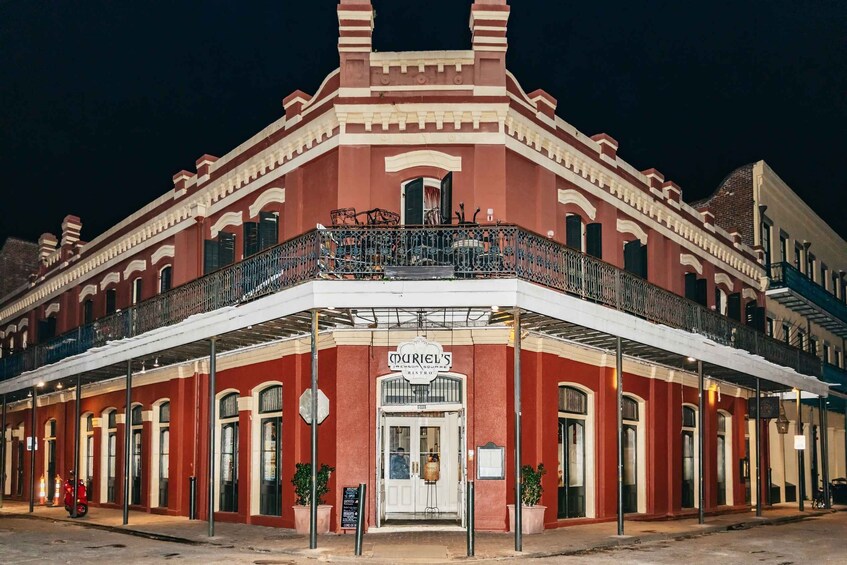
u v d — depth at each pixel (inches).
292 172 743.7
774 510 1045.8
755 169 1236.5
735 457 1045.2
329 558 518.6
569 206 782.5
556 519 701.3
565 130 781.9
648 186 927.7
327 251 593.9
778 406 991.0
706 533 711.7
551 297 602.2
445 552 540.4
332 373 670.5
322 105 718.5
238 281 683.4
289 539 608.7
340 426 658.2
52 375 947.3
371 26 695.7
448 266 578.2
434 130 687.7
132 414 978.1
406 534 630.5
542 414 693.9
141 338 764.0
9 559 527.2
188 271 893.2
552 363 714.8
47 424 1216.8
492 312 615.5
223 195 849.5
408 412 703.7
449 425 707.4
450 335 668.7
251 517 745.0
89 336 944.3
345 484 650.8
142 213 1010.7
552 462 701.3
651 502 834.8
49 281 1279.5
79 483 880.3
